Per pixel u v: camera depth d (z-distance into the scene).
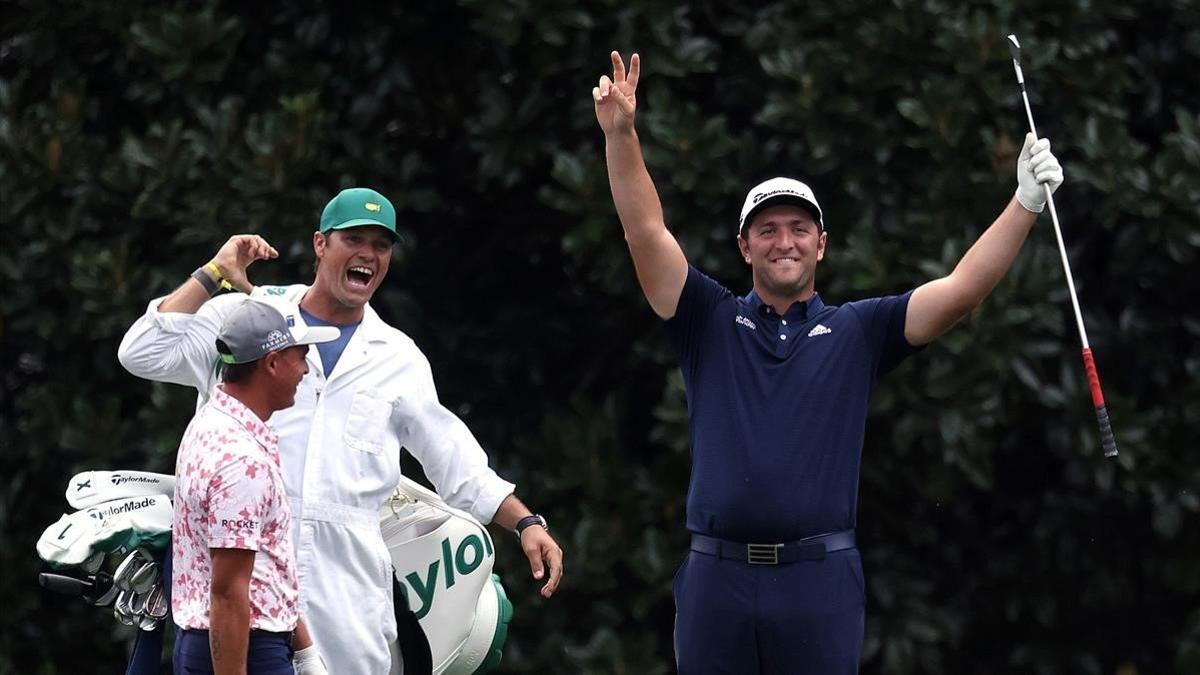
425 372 21.20
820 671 19.31
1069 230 29.53
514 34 27.97
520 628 29.16
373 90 29.69
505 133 29.05
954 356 27.53
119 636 29.17
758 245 19.77
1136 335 29.47
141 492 20.03
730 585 19.36
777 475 19.20
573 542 28.70
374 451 20.33
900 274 27.64
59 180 29.41
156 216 28.81
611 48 28.56
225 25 29.05
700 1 29.52
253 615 17.58
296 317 19.19
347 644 19.91
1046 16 28.75
